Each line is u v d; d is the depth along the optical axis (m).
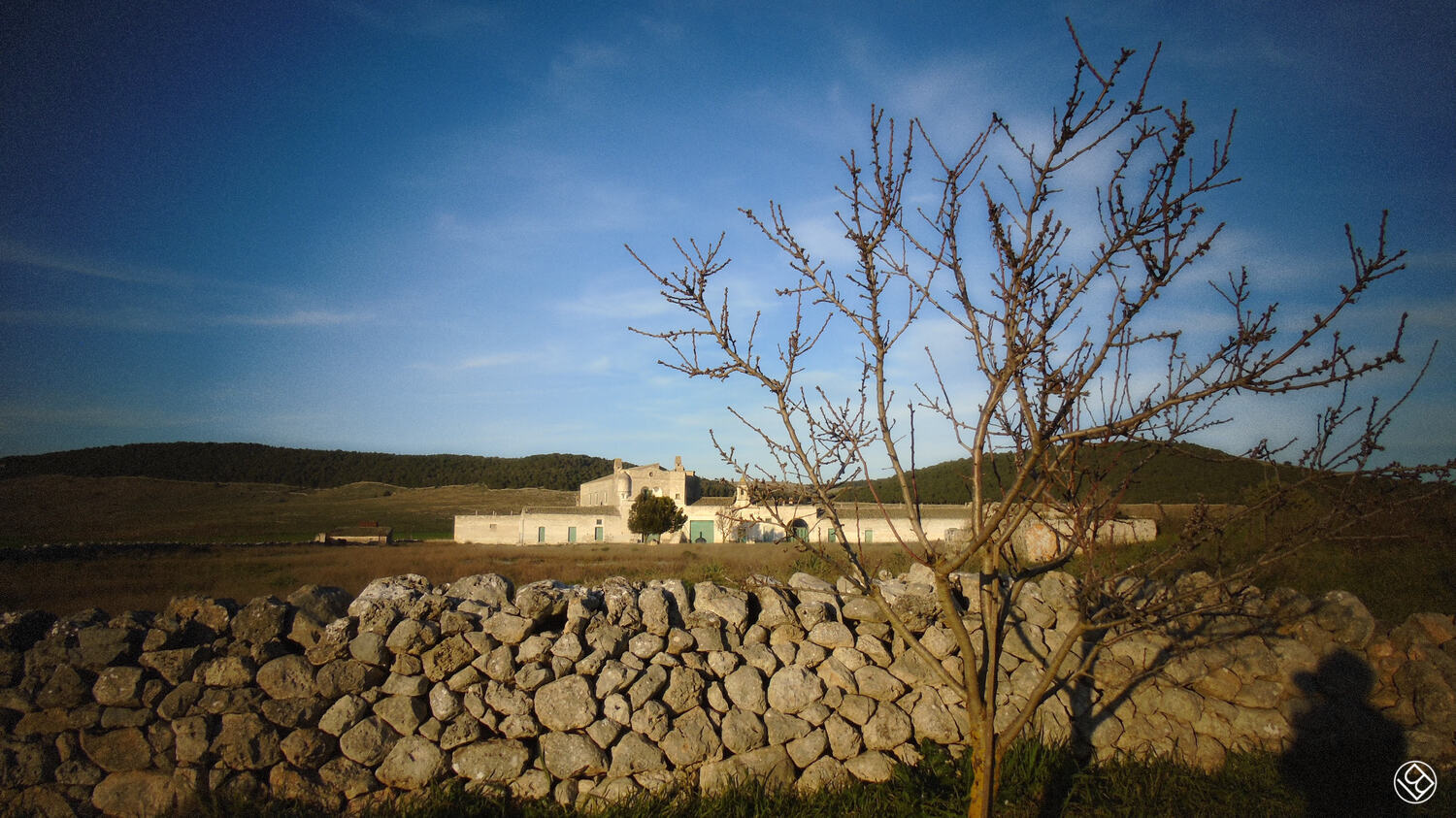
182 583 21.48
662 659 6.11
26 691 5.48
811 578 6.94
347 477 142.38
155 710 5.54
